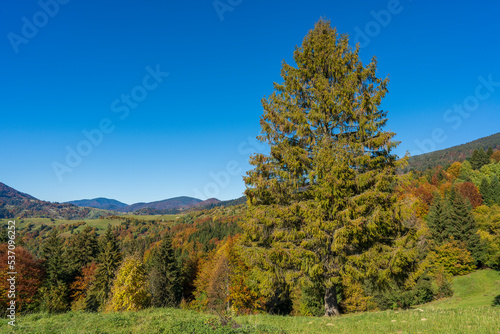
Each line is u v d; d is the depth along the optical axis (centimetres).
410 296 3556
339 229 1168
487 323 759
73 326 1029
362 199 1190
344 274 1230
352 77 1355
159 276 4966
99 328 981
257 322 1098
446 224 5344
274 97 1499
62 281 4706
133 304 3241
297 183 1371
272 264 1348
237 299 3450
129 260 3531
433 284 3912
